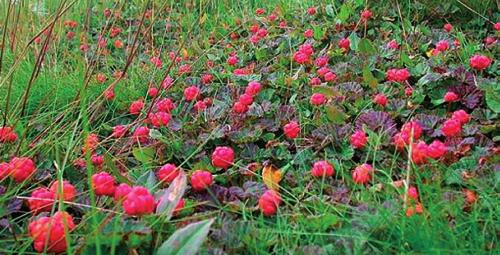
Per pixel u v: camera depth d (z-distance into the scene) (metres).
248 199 0.38
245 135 0.50
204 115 0.57
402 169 0.41
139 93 0.70
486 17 0.78
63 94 0.66
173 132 0.55
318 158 0.46
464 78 0.56
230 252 0.32
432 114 0.53
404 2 0.83
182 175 0.35
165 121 0.53
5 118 0.49
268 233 0.34
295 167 0.47
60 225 0.31
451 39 0.72
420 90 0.56
